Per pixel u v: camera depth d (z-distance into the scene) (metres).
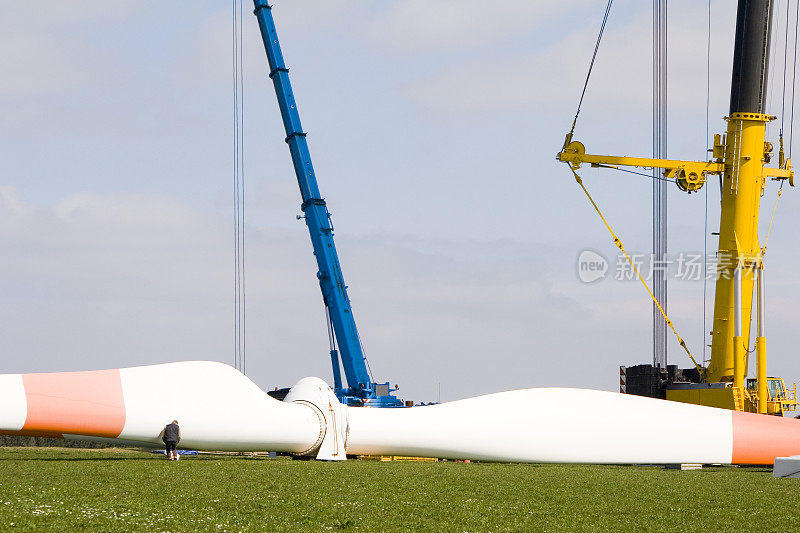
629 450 70.62
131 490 37.84
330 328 105.00
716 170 92.94
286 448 65.25
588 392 73.62
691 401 89.31
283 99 107.88
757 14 90.44
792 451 71.56
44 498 33.50
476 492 41.53
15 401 56.03
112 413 58.53
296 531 27.97
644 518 33.22
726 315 91.19
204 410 61.50
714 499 40.34
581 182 96.75
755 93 91.00
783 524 32.00
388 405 99.81
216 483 42.06
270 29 109.69
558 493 42.03
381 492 40.28
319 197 106.06
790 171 93.06
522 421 70.50
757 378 87.00
